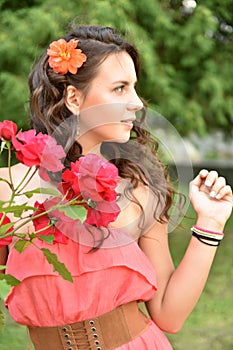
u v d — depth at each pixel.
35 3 9.16
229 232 10.77
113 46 2.24
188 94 10.18
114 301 2.23
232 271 8.82
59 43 2.24
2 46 8.51
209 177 2.32
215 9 10.18
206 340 6.23
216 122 10.68
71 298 2.20
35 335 2.26
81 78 2.23
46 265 2.19
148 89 9.38
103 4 8.48
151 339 2.30
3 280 1.70
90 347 2.21
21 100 8.41
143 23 9.59
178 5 9.91
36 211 1.89
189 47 9.84
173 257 9.14
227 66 10.19
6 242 1.86
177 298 2.34
